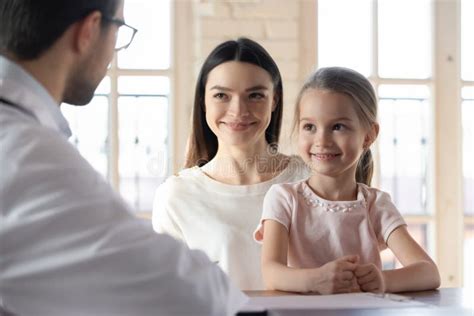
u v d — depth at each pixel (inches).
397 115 141.4
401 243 55.6
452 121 140.7
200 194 76.2
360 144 56.7
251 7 130.6
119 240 33.9
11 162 34.2
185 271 35.2
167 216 76.3
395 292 50.9
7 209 33.7
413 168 142.2
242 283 72.0
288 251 56.9
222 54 74.4
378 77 140.5
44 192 33.8
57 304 33.7
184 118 134.8
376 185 141.2
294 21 131.6
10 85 38.8
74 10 40.1
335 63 138.9
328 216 56.6
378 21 139.8
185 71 135.2
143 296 34.0
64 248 33.3
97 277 33.4
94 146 136.9
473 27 141.3
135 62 136.3
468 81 141.5
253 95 73.4
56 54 40.5
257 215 73.8
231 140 74.0
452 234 140.9
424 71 141.7
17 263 33.4
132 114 136.8
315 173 58.0
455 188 141.1
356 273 49.7
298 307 42.8
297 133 58.7
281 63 131.6
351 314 41.0
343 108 55.3
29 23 39.4
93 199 34.4
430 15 140.6
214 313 36.0
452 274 140.9
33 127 35.9
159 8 136.4
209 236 73.5
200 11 130.7
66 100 43.8
